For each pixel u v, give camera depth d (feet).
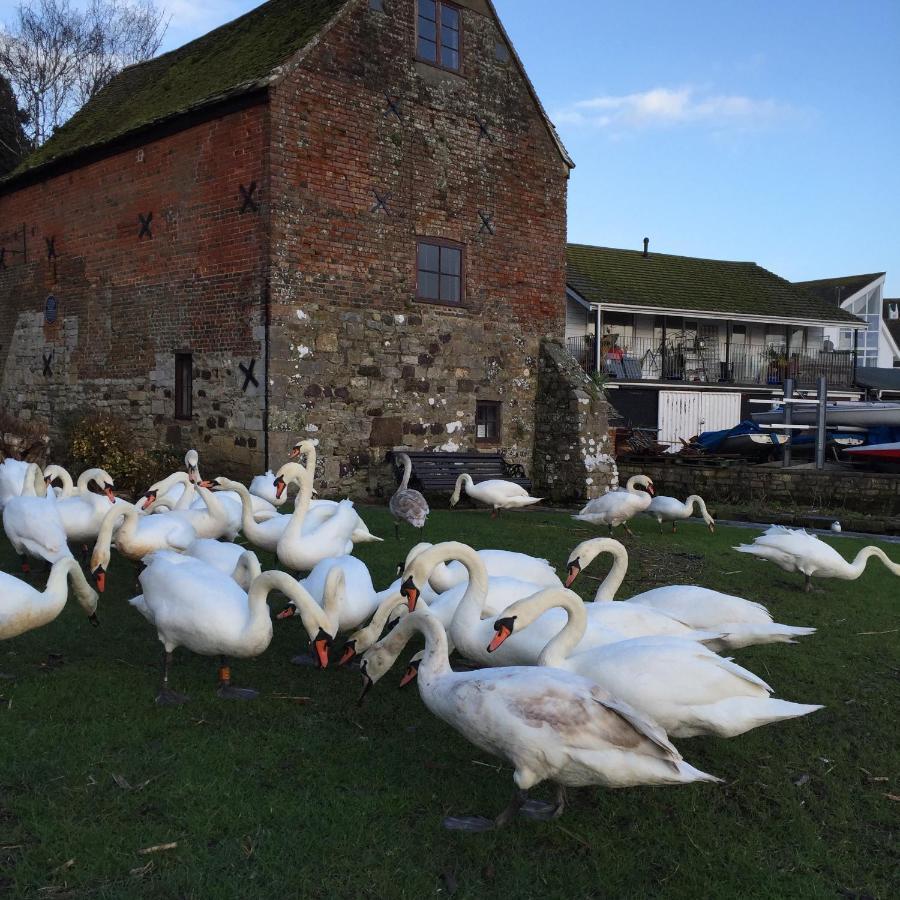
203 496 28.78
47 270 66.28
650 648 15.35
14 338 69.97
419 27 57.93
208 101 51.60
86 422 57.00
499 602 20.53
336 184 53.36
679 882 13.39
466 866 13.46
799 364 116.88
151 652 22.17
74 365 64.13
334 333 53.52
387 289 56.44
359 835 13.99
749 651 24.43
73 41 117.91
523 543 38.60
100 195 61.05
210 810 14.46
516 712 13.65
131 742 16.81
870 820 15.56
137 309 58.75
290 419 51.39
